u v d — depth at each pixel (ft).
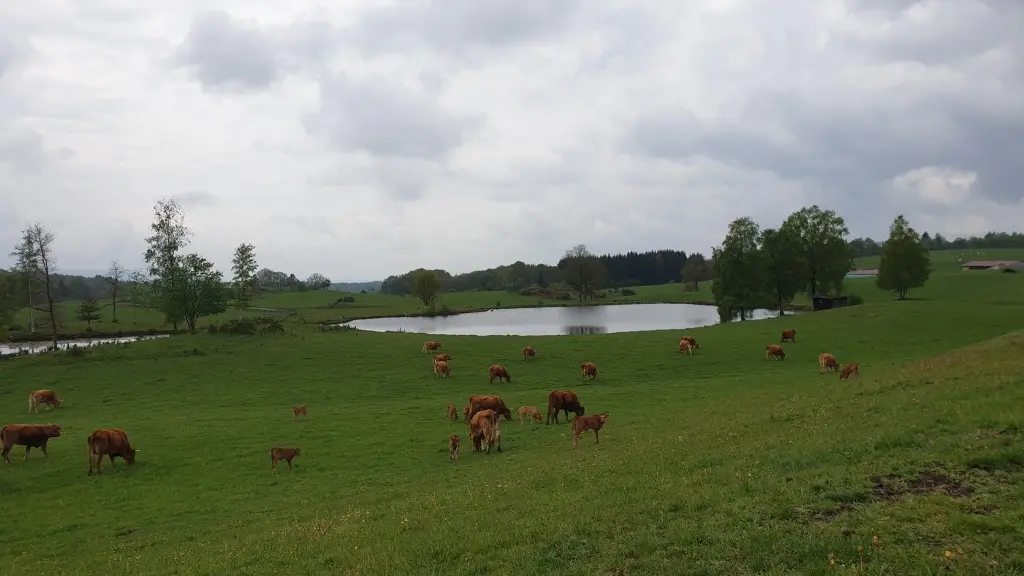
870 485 29.68
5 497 64.80
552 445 73.67
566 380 134.21
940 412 42.09
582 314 403.54
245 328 186.09
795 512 27.76
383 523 39.63
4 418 109.60
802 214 296.10
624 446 60.75
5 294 232.32
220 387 131.64
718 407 80.48
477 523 34.63
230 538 44.86
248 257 259.19
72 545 49.85
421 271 448.65
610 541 27.63
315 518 47.85
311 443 83.82
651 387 119.55
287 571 31.68
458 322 354.33
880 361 133.90
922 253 280.92
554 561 26.35
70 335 270.67
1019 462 29.78
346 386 131.75
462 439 82.94
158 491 65.31
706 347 164.66
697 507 30.60
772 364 142.41
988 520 23.61
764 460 38.68
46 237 211.00
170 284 224.33
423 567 28.22
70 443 88.48
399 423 95.09
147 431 94.17
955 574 20.29
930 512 25.50
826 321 194.80
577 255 573.74
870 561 21.99
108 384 134.31
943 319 181.78
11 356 160.45
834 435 42.32
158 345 169.17
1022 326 167.43
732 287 292.40
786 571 22.17
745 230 290.76
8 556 47.98
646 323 327.26
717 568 23.15
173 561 38.83
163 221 225.56
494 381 134.82
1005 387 46.96
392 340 183.32
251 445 83.87
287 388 130.41
